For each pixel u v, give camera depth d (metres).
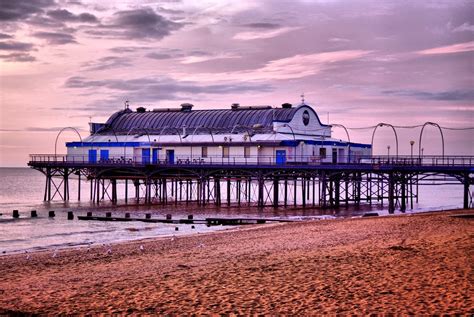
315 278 21.03
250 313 16.98
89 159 86.06
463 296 17.50
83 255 31.52
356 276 21.02
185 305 18.20
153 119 91.31
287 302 17.94
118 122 93.94
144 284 21.50
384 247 27.27
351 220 45.38
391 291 18.59
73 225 56.03
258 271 22.88
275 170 69.88
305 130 81.56
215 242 34.69
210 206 74.19
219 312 17.25
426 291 18.33
